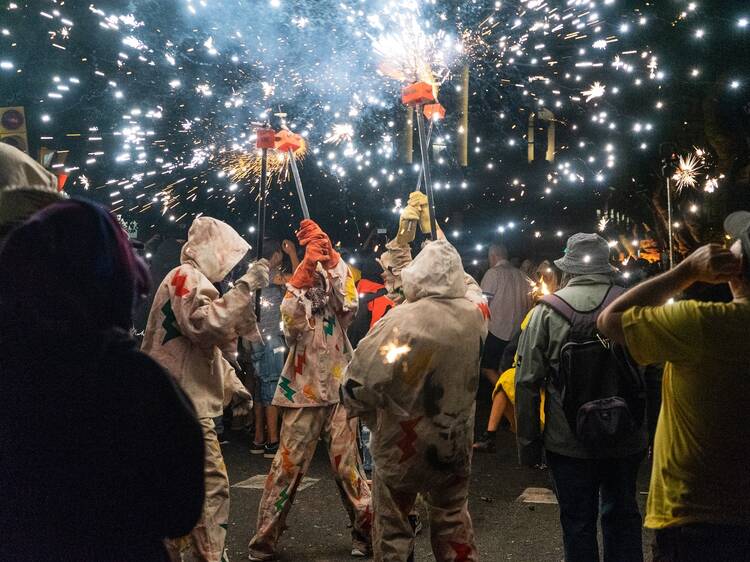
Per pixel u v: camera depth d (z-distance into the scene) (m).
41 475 2.20
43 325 2.22
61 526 2.21
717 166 15.52
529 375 5.03
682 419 3.17
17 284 2.23
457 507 4.88
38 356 2.21
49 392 2.21
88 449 2.22
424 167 5.57
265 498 6.21
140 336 9.10
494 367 11.98
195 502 2.35
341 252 10.78
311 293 6.18
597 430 4.80
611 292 5.05
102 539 2.24
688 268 3.20
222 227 5.32
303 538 6.74
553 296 5.09
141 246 3.14
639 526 4.98
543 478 8.55
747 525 3.08
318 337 6.20
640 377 4.93
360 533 6.26
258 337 5.11
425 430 4.70
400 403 4.70
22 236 2.26
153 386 2.31
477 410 12.90
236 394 5.55
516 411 5.09
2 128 9.57
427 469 4.73
